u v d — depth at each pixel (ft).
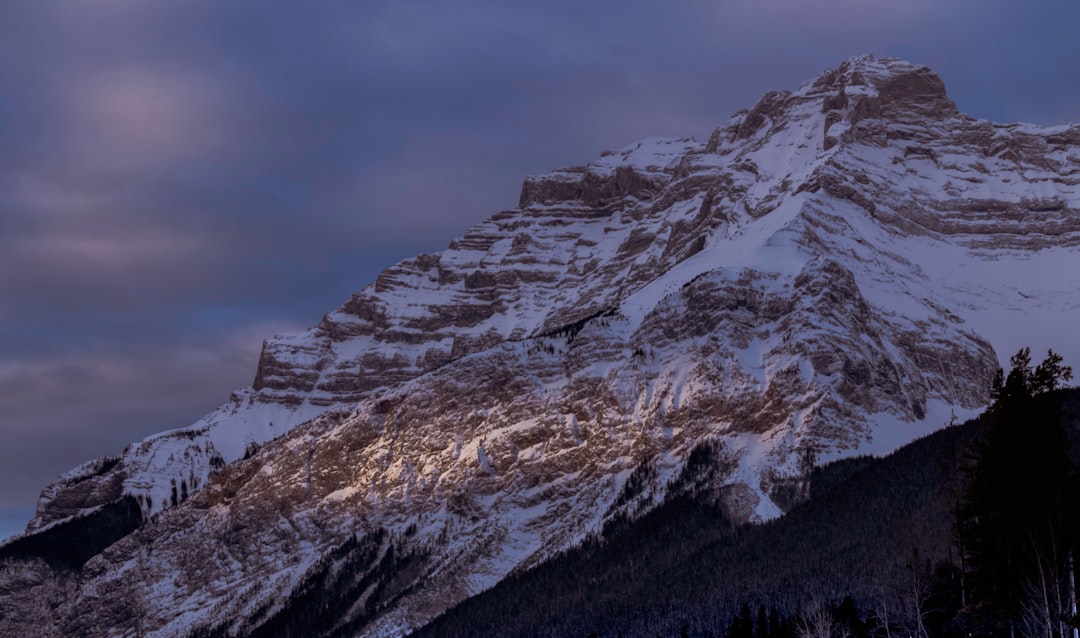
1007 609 637.71
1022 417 634.43
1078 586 596.70
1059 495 617.62
